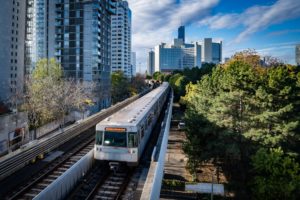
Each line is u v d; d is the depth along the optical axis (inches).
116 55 6053.2
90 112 2443.4
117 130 637.3
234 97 981.8
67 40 3206.2
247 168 960.9
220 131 1001.5
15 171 604.1
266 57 1872.5
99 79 3275.1
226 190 952.3
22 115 1283.2
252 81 1048.2
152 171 546.9
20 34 2615.7
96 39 3159.5
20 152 628.1
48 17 3380.9
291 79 993.5
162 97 1721.2
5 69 2380.7
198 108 1302.9
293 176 778.2
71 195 519.8
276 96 967.6
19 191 523.2
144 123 754.2
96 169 661.9
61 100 1726.1
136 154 628.1
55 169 651.5
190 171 1104.2
